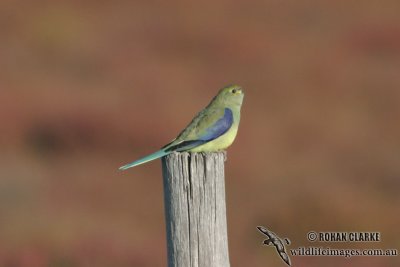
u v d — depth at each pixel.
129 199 18.69
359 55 33.06
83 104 24.31
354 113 26.23
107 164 21.20
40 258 14.05
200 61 32.28
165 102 25.92
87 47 33.34
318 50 33.44
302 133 23.98
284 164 21.48
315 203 16.14
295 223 15.82
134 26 36.19
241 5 39.72
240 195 18.70
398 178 20.09
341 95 28.25
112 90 27.62
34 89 26.58
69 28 34.91
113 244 14.91
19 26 34.84
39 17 35.78
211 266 6.95
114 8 38.50
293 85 29.05
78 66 31.38
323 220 15.72
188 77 30.00
